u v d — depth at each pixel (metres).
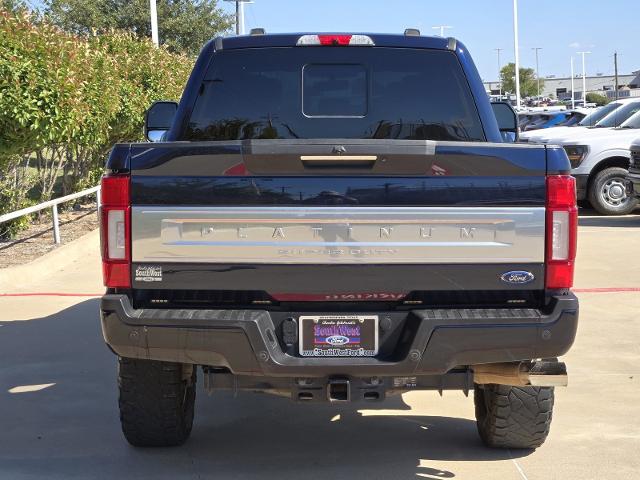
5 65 10.39
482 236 4.11
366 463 4.87
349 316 4.13
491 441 4.94
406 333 4.14
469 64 5.47
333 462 4.89
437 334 4.04
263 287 4.12
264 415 5.77
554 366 4.27
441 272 4.12
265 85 5.42
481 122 5.43
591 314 8.45
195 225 4.09
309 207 4.07
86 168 17.17
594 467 4.76
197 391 6.31
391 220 4.09
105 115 14.27
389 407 5.92
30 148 11.97
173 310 4.13
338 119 5.44
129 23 37.25
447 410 5.84
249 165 4.04
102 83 14.05
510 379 4.28
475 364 4.19
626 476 4.64
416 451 5.05
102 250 4.14
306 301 4.17
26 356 7.11
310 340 4.15
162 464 4.85
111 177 4.09
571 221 4.12
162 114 6.01
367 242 4.09
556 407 5.81
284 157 4.02
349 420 5.66
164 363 4.59
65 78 11.45
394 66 5.43
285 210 4.07
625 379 6.44
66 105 11.57
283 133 5.44
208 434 5.38
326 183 4.07
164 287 4.14
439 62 5.45
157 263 4.12
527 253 4.12
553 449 5.04
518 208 4.10
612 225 14.70
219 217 4.08
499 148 4.08
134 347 4.10
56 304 9.08
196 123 5.41
